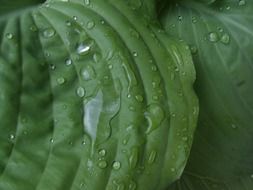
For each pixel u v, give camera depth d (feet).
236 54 2.14
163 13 2.19
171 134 1.88
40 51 1.91
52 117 1.88
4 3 1.95
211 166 2.22
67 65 1.90
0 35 1.91
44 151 1.86
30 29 1.92
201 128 2.17
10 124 1.86
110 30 1.92
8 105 1.87
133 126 1.86
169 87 1.90
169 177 1.88
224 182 2.29
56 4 1.96
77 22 1.93
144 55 1.91
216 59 2.14
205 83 2.14
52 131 1.87
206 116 2.16
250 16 2.17
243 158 2.22
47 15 1.94
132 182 1.85
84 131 1.86
